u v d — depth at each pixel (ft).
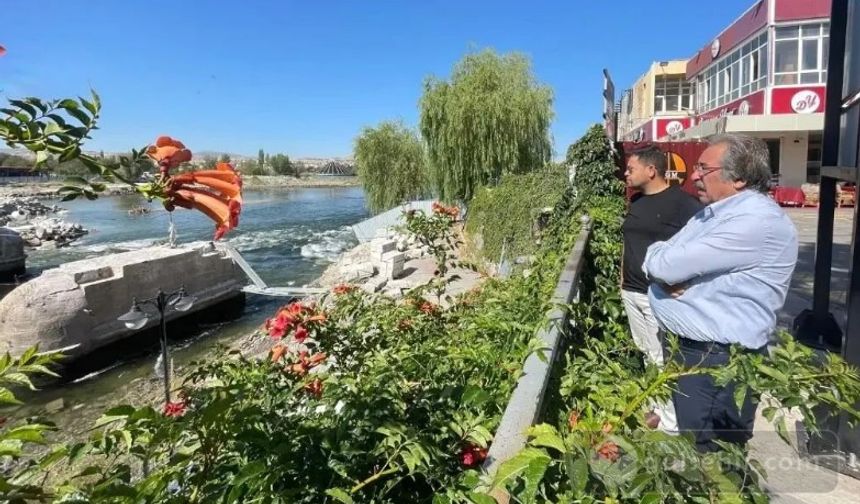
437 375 7.19
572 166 25.86
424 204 72.79
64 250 87.81
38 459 3.84
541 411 5.23
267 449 4.44
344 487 4.63
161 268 44.70
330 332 9.90
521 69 71.26
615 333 10.32
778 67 67.26
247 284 56.65
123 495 3.24
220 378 8.54
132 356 40.09
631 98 143.13
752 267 6.51
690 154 35.27
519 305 9.41
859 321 8.59
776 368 5.03
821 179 10.96
